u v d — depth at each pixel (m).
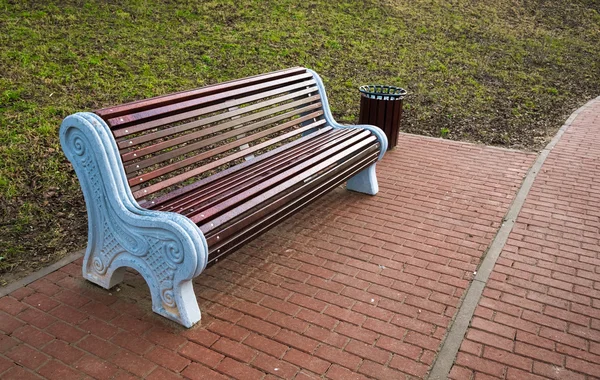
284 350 2.85
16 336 2.90
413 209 4.75
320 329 3.03
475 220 4.54
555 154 6.37
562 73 10.64
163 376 2.63
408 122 7.64
